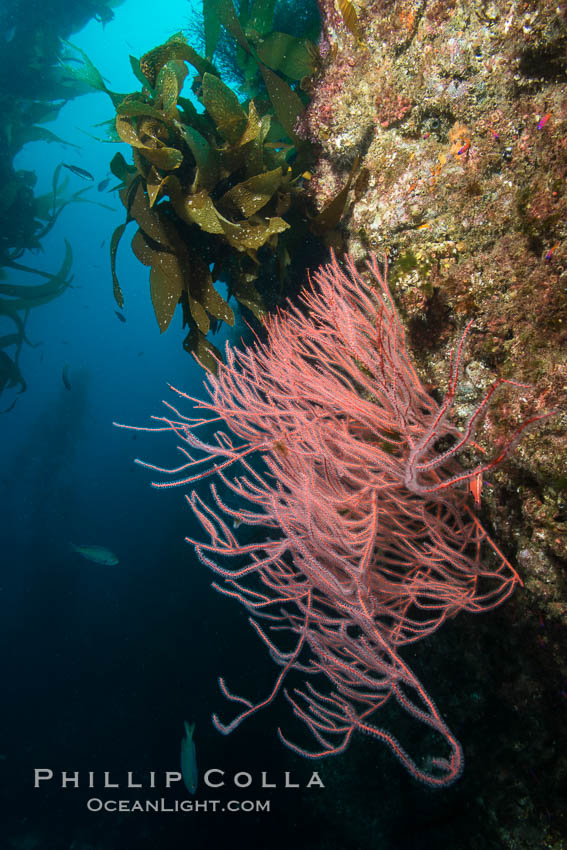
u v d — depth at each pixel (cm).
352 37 267
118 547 1435
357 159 262
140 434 2258
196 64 289
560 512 157
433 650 289
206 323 290
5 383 821
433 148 237
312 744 500
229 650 744
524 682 210
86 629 1140
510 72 199
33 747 898
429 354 223
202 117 287
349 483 216
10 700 1038
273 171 268
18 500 1900
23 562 1537
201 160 264
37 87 838
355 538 174
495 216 205
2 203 734
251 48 290
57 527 1692
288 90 286
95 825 722
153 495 1645
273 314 386
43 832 752
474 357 201
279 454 196
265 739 568
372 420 200
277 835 508
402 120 251
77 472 2080
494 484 186
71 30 886
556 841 218
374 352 191
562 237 170
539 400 167
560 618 164
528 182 196
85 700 945
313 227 292
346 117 275
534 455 162
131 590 1181
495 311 194
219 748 600
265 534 552
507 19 196
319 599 195
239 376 216
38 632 1206
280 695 571
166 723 774
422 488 165
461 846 279
